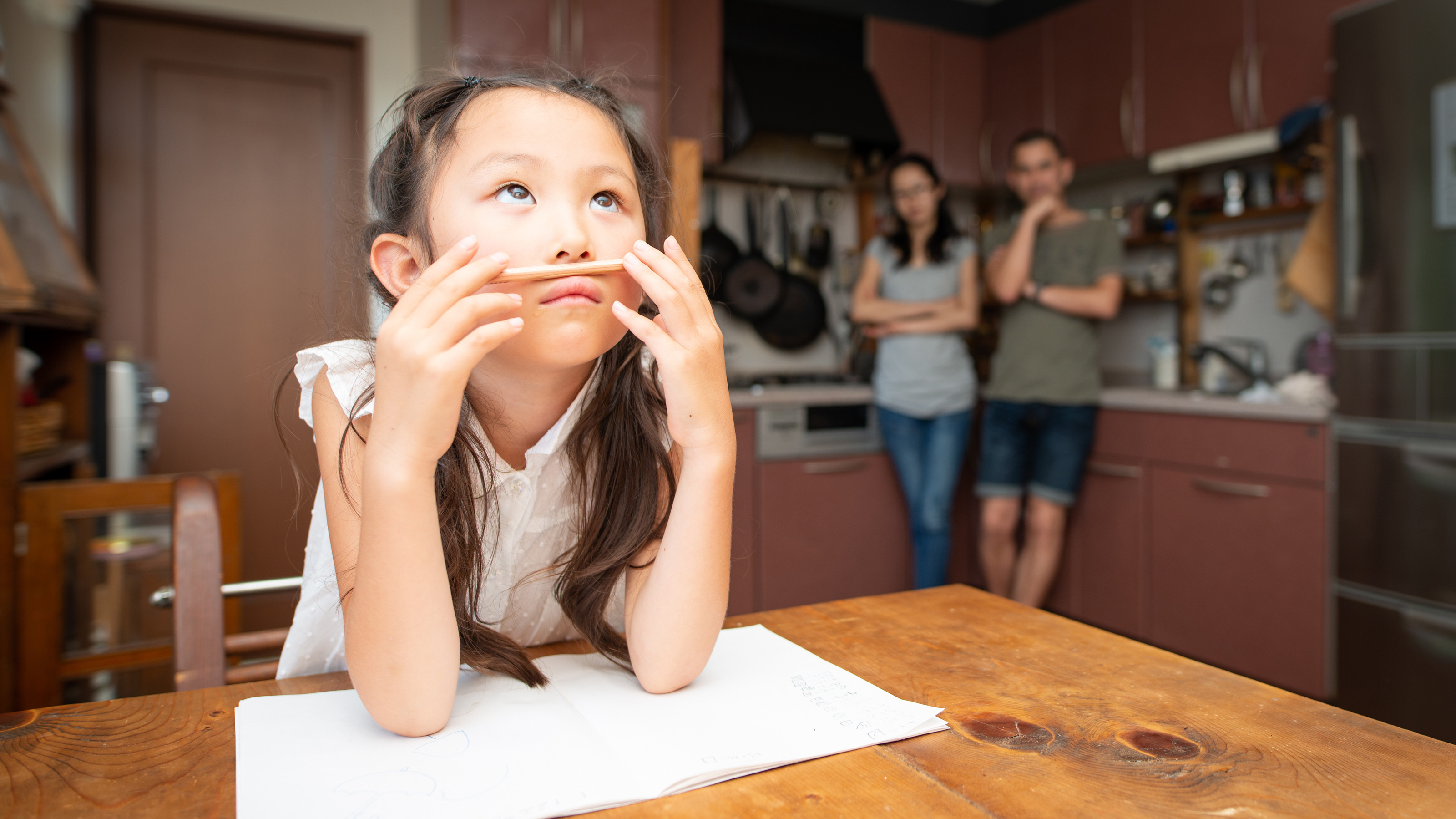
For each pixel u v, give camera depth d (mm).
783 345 3258
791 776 432
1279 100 2482
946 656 621
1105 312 2523
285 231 2764
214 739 476
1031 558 2697
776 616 726
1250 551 2262
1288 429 2174
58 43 2418
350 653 467
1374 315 1990
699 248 2818
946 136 3357
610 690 546
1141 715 510
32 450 1710
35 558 1502
